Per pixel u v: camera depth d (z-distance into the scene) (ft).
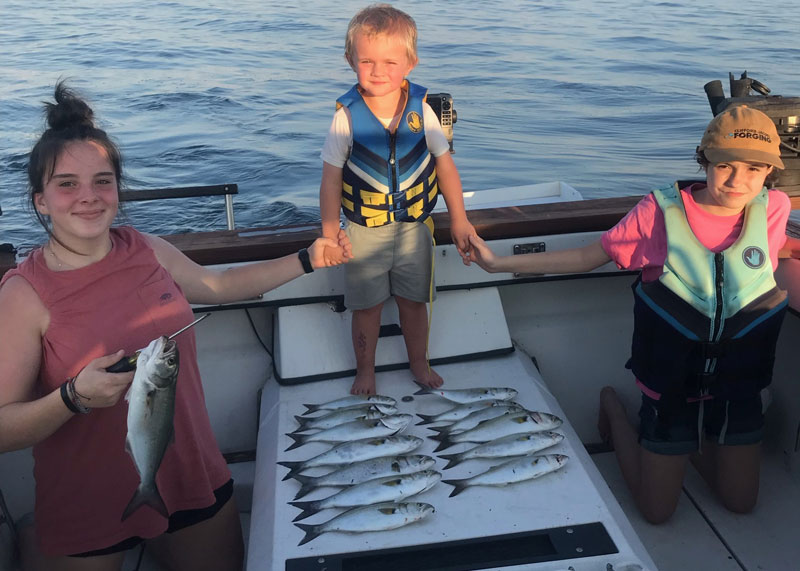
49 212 3.82
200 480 4.46
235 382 6.23
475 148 22.53
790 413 5.91
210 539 4.71
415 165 5.24
